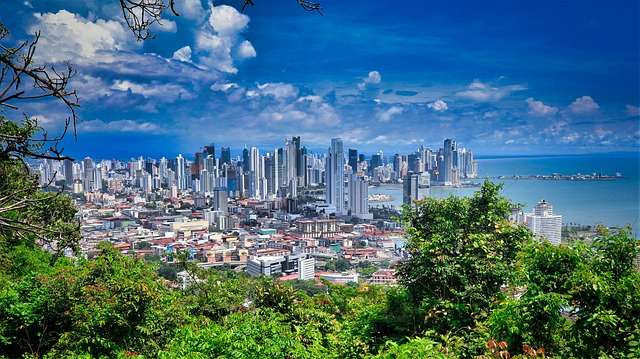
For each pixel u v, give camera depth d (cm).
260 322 789
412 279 880
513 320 625
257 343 715
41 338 818
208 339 726
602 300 579
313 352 792
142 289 863
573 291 601
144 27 417
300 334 895
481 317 812
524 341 612
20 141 369
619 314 575
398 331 878
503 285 881
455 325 798
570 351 606
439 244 852
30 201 432
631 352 549
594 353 582
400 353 529
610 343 579
